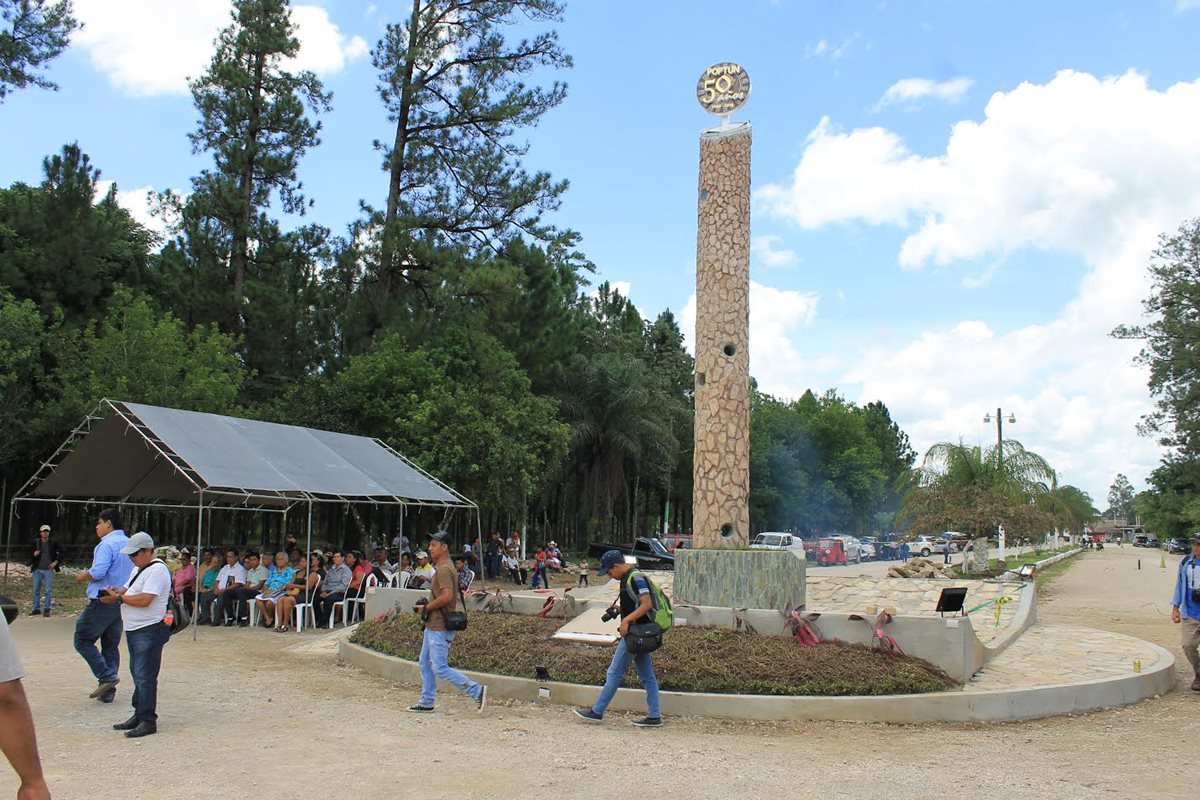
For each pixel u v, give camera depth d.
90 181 27.67
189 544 26.05
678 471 51.25
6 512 26.06
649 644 8.02
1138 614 18.92
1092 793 6.34
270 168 33.25
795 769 6.81
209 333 29.78
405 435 28.11
